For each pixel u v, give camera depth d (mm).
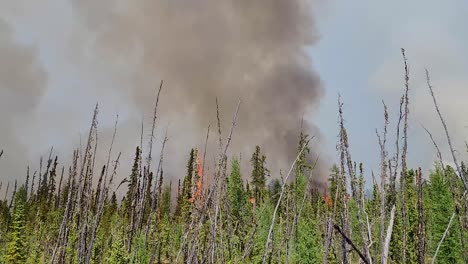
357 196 8273
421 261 12656
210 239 10719
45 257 34312
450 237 38500
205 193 11164
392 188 9297
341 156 9641
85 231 22406
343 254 9344
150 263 17891
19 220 46000
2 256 43594
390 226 5457
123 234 25672
